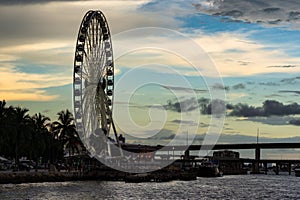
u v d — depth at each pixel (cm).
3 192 12044
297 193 15575
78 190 13525
